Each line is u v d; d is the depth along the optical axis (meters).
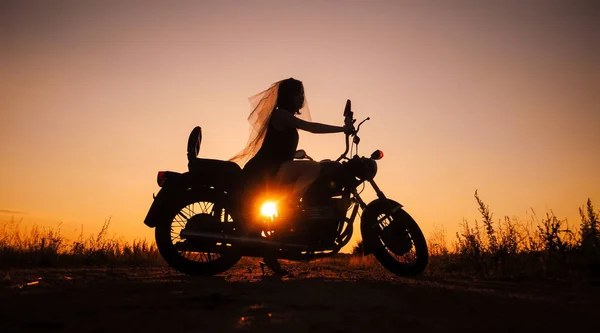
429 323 3.67
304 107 6.95
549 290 5.25
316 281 5.88
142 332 3.43
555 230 7.05
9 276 6.24
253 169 6.59
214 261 6.52
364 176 6.54
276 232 6.36
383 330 3.48
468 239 7.78
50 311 4.00
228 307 4.21
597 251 6.50
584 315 3.93
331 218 6.40
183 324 3.62
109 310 4.07
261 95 6.95
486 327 3.56
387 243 6.55
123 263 9.20
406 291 5.02
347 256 12.84
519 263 6.87
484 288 5.38
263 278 6.29
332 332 3.43
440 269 7.50
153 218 6.45
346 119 6.66
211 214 6.46
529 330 3.49
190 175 6.45
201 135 6.76
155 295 4.74
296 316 3.88
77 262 9.04
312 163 6.50
